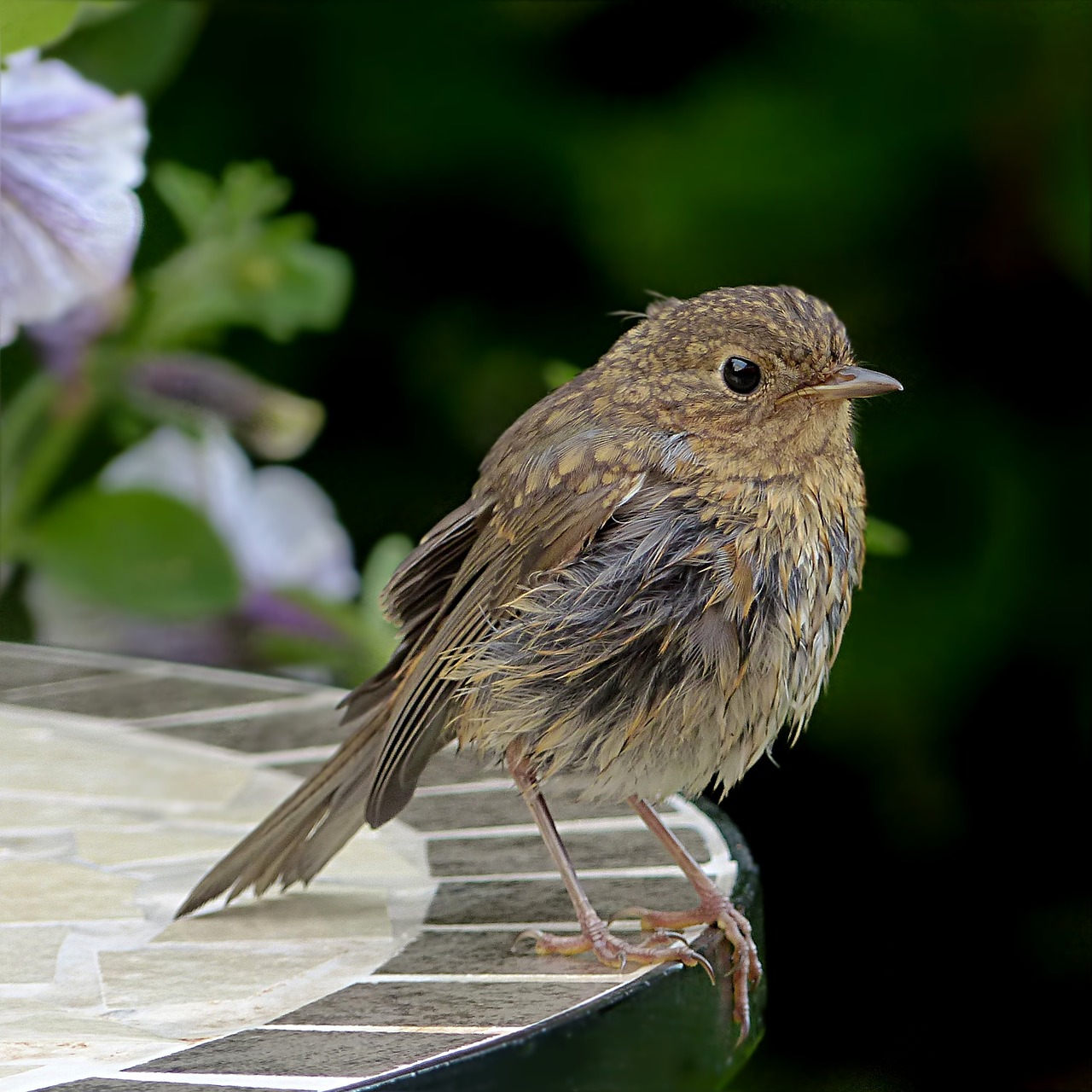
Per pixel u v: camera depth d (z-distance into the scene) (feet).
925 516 39.70
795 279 39.99
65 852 23.27
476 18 40.81
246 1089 15.25
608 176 40.29
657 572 22.86
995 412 39.78
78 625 34.88
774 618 23.17
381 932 20.80
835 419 23.86
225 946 20.20
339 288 33.35
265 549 36.04
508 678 22.94
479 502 24.50
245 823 24.41
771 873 41.47
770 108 39.81
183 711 29.22
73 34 32.91
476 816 25.18
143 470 35.42
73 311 32.09
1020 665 39.96
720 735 23.18
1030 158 39.32
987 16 38.93
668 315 24.30
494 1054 16.21
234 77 41.04
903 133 39.47
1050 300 39.78
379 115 41.11
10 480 33.30
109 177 25.81
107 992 18.61
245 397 33.91
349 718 24.48
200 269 32.94
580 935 19.94
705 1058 19.38
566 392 24.88
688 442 23.45
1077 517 39.34
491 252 41.73
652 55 40.50
